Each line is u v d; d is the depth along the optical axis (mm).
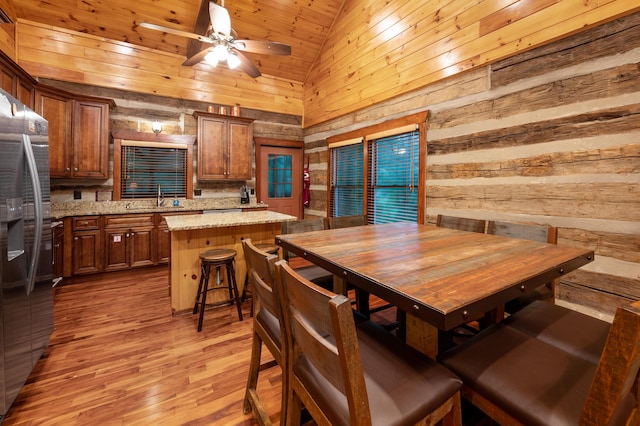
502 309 1835
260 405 1478
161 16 4098
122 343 2309
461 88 3133
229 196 5305
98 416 1585
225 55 3111
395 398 900
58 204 3984
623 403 853
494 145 2867
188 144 4816
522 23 2578
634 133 2074
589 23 2205
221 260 2596
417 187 3652
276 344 1324
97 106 3994
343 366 736
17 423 1530
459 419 989
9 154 1566
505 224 2211
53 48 3898
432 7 3334
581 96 2307
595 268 2285
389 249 1619
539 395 900
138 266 4168
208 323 2656
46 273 2070
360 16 4348
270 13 4426
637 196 2076
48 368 1984
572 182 2375
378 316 2768
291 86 5801
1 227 1479
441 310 853
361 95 4406
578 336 1214
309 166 5871
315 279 2064
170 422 1552
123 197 4418
